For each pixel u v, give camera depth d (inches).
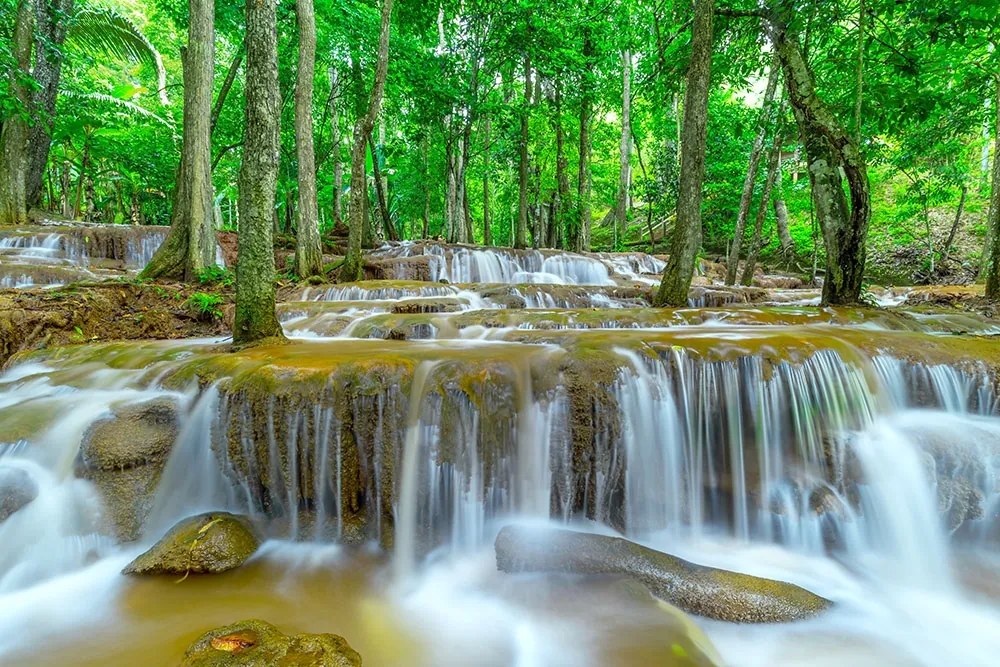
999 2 279.0
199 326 292.7
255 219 200.8
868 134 411.5
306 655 93.6
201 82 365.1
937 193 610.9
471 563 140.6
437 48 760.3
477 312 279.6
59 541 134.1
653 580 121.3
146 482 150.2
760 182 685.3
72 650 103.2
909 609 123.3
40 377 190.9
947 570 137.7
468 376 154.1
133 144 802.2
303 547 144.3
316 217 430.9
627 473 156.5
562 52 607.2
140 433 155.3
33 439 150.0
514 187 1035.9
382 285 369.7
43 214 539.2
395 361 157.5
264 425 149.8
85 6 665.0
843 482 154.1
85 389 178.7
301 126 417.7
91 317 261.7
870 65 359.9
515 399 157.0
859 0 313.9
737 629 110.6
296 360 161.9
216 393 157.2
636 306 358.9
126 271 403.5
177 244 363.6
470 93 654.5
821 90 394.9
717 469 162.9
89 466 146.5
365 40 615.5
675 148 847.1
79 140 708.0
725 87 805.9
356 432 148.3
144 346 224.1
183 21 633.6
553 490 156.2
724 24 353.1
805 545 146.3
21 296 249.3
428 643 108.7
